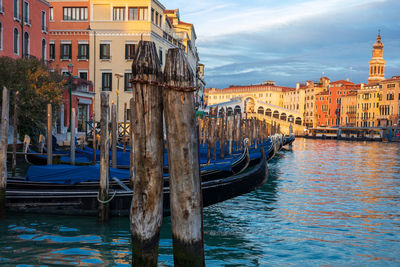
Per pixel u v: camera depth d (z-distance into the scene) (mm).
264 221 10641
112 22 37031
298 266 7465
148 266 5125
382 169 25797
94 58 37312
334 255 8109
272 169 24578
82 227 9039
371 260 7883
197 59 69375
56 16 37562
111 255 7473
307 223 10609
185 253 4855
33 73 20672
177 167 4820
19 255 7355
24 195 9695
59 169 10266
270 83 125625
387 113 82688
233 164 16062
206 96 125250
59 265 6965
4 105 9320
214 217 10930
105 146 9320
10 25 25375
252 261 7609
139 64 4914
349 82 101000
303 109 109500
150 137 4996
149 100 4961
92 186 10508
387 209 12688
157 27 38906
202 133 28984
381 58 100000
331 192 15898
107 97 9344
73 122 13656
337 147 54438
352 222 10867
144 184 5047
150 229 5090
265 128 43688
